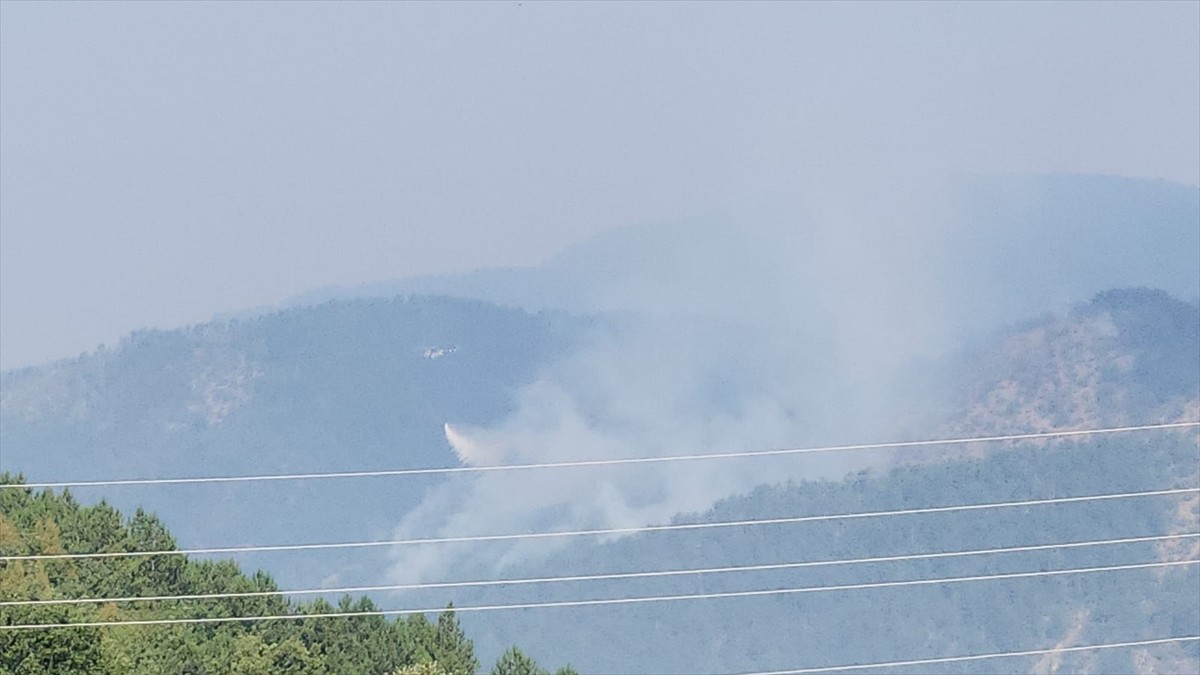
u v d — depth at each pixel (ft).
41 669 622.95
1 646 620.90
